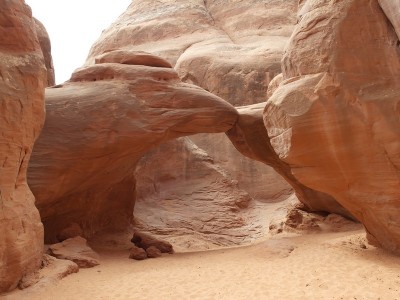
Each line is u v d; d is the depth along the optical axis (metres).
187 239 12.78
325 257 7.50
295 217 11.74
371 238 8.24
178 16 24.38
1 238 6.14
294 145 7.46
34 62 7.30
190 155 16.25
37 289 6.44
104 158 9.66
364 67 6.98
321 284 5.98
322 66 7.28
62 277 7.23
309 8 7.93
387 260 7.11
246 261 7.96
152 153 15.42
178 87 10.66
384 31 7.00
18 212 6.71
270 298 5.58
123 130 9.63
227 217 14.70
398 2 6.45
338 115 7.05
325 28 7.38
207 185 15.83
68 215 10.26
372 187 7.12
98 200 11.29
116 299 5.96
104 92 9.95
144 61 11.12
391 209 7.01
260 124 11.45
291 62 7.96
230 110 11.05
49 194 8.84
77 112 9.46
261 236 13.32
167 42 23.20
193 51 20.44
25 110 6.98
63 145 9.07
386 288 5.61
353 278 6.15
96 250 10.38
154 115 10.03
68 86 10.42
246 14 23.50
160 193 15.38
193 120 10.50
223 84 17.98
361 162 7.05
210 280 6.72
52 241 9.88
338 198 7.93
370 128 6.84
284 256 8.01
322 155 7.37
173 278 7.01
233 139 12.34
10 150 6.56
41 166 8.77
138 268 8.23
